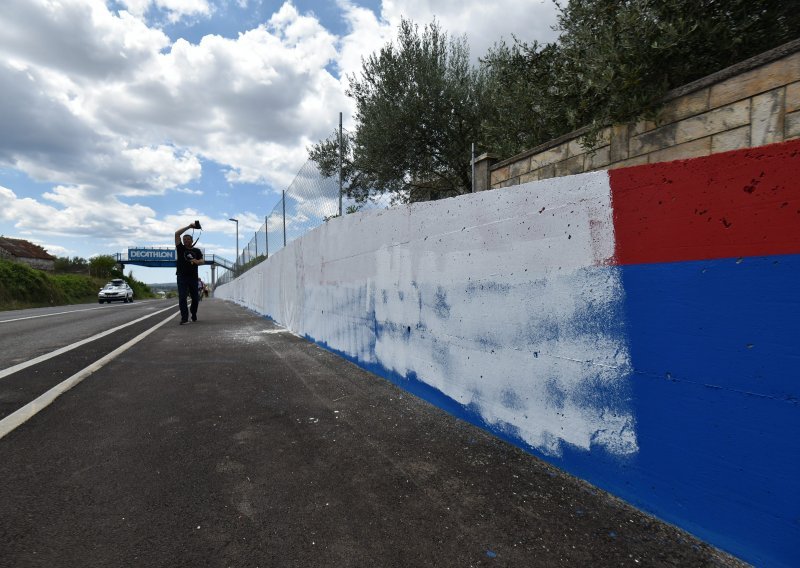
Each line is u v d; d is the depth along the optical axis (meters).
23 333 6.79
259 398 3.08
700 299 1.39
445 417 2.68
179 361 4.38
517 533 1.48
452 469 1.97
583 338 1.81
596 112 3.27
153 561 1.32
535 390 2.06
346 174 8.80
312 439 2.33
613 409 1.68
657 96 2.74
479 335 2.45
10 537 1.42
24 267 25.08
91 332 6.92
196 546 1.40
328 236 5.12
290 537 1.46
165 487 1.78
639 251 1.57
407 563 1.33
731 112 2.33
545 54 4.52
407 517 1.58
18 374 3.71
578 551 1.38
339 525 1.53
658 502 1.52
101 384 3.39
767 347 1.23
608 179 1.67
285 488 1.79
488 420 2.39
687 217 1.42
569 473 1.88
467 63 7.85
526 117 4.80
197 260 8.64
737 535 1.30
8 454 2.08
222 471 1.94
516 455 2.11
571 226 1.84
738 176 1.28
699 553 1.35
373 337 3.84
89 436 2.32
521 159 4.12
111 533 1.46
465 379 2.58
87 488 1.76
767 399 1.23
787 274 1.19
